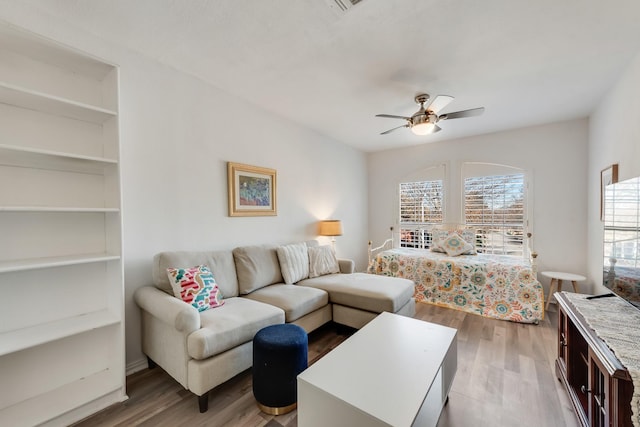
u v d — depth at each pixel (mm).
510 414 1619
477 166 4340
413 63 2264
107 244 1921
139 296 2023
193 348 1604
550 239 3787
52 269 1743
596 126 3162
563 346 1886
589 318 1525
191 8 1683
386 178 5258
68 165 1798
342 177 4730
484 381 1936
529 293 3039
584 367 1658
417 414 1095
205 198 2668
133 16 1752
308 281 3047
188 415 1626
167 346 1831
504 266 3236
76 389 1707
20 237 1649
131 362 2104
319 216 4191
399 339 1710
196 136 2586
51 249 1748
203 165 2648
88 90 1896
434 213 4742
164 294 1967
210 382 1647
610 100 2680
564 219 3697
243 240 3043
